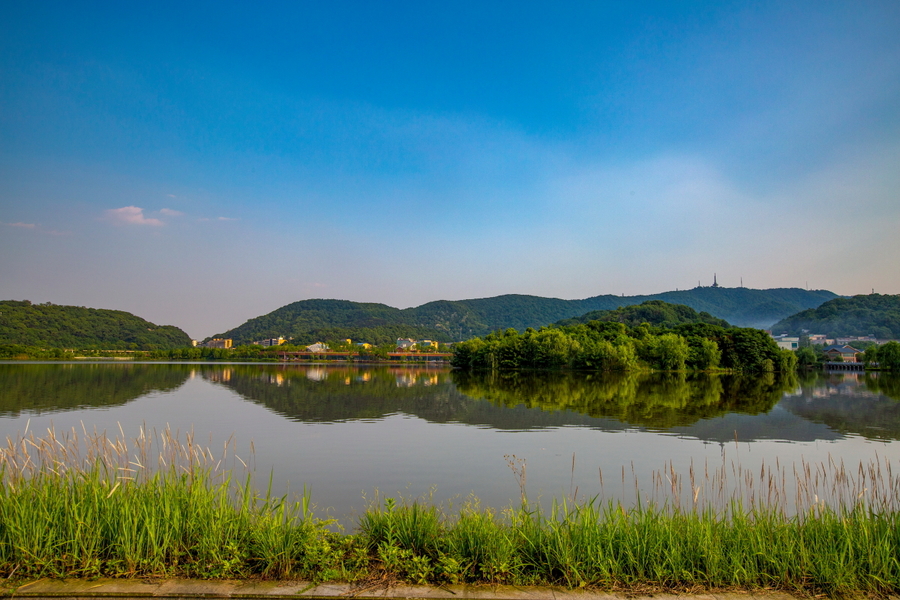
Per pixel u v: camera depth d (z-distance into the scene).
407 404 49.12
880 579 8.98
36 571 9.27
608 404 49.88
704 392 64.88
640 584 9.10
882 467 23.47
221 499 11.16
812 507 11.16
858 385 79.69
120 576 9.15
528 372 118.56
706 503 16.56
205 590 8.62
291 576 9.16
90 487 10.98
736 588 9.03
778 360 115.94
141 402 48.72
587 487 19.36
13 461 11.84
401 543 10.27
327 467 22.33
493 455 25.16
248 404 48.12
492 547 9.79
